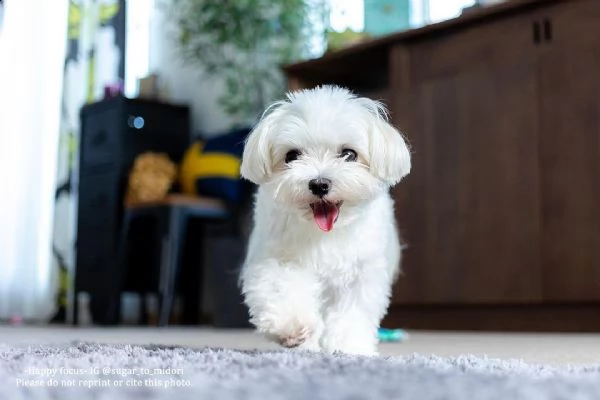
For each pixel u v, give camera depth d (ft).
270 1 12.51
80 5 13.91
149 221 12.90
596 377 3.16
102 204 12.56
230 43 13.38
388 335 7.23
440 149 9.62
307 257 5.05
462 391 2.54
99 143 12.76
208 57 13.85
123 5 14.30
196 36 13.83
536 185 8.79
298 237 5.04
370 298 5.15
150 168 11.99
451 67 9.59
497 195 9.11
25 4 13.61
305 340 4.74
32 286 13.42
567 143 8.57
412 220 9.78
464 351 5.85
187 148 13.39
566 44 8.61
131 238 12.76
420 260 9.69
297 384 2.70
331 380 2.81
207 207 11.79
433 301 9.57
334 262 5.06
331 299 5.28
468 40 9.46
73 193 13.74
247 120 13.07
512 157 9.00
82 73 13.84
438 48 9.72
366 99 5.48
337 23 12.51
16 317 13.39
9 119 13.41
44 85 13.60
